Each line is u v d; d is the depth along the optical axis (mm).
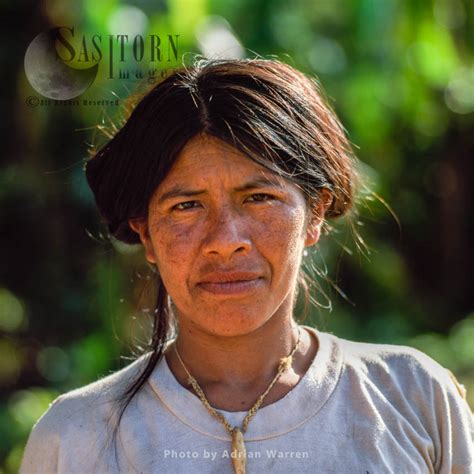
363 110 5867
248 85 2068
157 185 2049
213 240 1977
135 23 4785
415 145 7945
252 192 2002
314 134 2117
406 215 7930
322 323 3650
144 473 2049
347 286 7344
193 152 2008
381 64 5590
